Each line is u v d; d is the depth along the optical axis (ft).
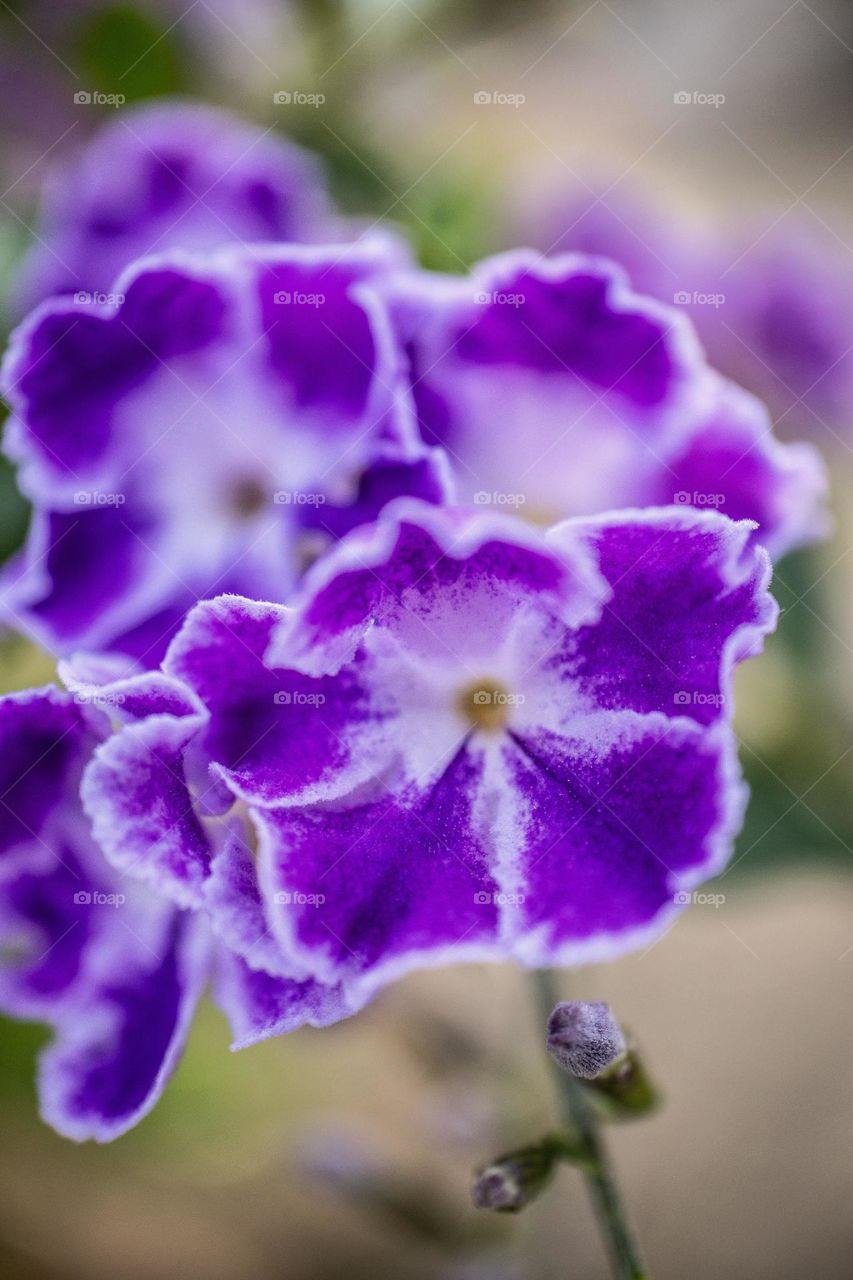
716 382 0.31
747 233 0.40
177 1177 0.46
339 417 0.31
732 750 0.26
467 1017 0.42
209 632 0.27
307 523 0.31
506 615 0.27
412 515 0.26
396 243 0.32
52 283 0.36
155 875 0.26
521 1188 0.30
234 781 0.26
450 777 0.27
